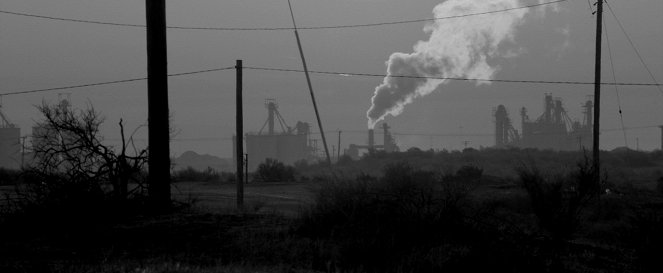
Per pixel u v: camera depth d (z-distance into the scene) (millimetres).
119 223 58719
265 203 96375
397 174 71688
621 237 61250
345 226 51656
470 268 43219
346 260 44344
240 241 49438
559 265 45031
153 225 57375
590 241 62562
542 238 52250
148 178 68125
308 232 53156
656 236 49719
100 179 64625
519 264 44000
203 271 38719
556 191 51750
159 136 67875
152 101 68188
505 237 49469
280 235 52438
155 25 68312
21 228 55656
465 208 56156
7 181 128500
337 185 59500
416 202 54719
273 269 41062
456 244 47531
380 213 51500
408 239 46750
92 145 65500
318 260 44656
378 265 43500
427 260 43781
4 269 38500
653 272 48000
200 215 63656
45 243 49906
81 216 58156
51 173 62844
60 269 38594
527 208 82188
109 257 44188
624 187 128500
